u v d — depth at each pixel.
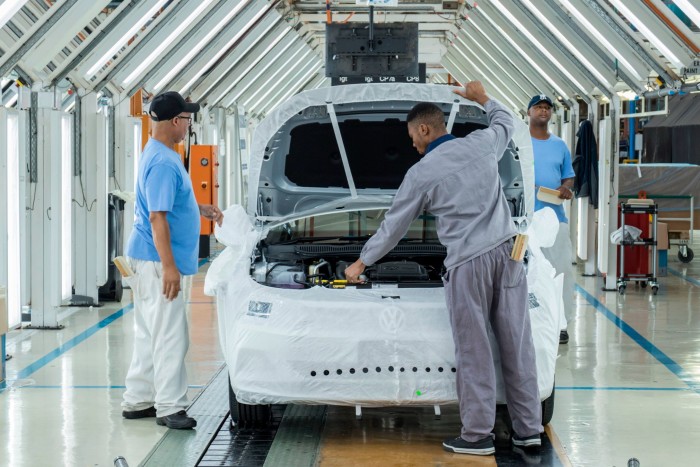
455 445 4.96
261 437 5.29
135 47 10.72
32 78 8.49
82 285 10.16
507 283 4.92
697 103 19.44
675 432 5.45
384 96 5.81
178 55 12.52
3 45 8.51
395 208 4.96
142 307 5.62
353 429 5.45
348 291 5.12
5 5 6.84
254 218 6.07
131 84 11.15
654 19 9.08
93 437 5.33
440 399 4.89
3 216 7.74
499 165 5.93
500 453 4.99
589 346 8.09
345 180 6.57
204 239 15.02
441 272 5.92
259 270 5.53
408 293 5.12
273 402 4.96
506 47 15.34
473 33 17.42
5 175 7.69
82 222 10.11
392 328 4.88
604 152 11.39
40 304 8.81
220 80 17.36
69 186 9.73
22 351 7.80
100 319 9.37
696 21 7.99
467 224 4.89
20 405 6.06
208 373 6.91
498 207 4.96
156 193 5.40
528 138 5.55
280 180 6.34
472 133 5.07
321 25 19.16
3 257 7.75
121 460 4.65
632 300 10.79
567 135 14.03
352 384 4.86
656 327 9.03
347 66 12.27
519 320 4.95
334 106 5.95
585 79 12.27
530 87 17.02
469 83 5.36
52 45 8.24
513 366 4.96
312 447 5.08
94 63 9.61
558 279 5.54
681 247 15.05
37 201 8.68
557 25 11.05
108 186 11.02
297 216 6.05
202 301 10.55
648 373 7.05
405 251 5.89
